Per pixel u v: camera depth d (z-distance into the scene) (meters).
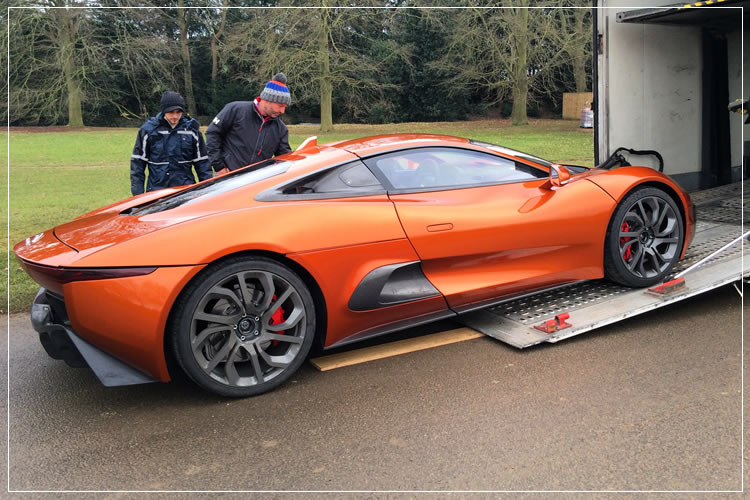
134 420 2.82
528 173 3.85
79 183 13.47
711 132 6.82
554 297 4.04
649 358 3.22
